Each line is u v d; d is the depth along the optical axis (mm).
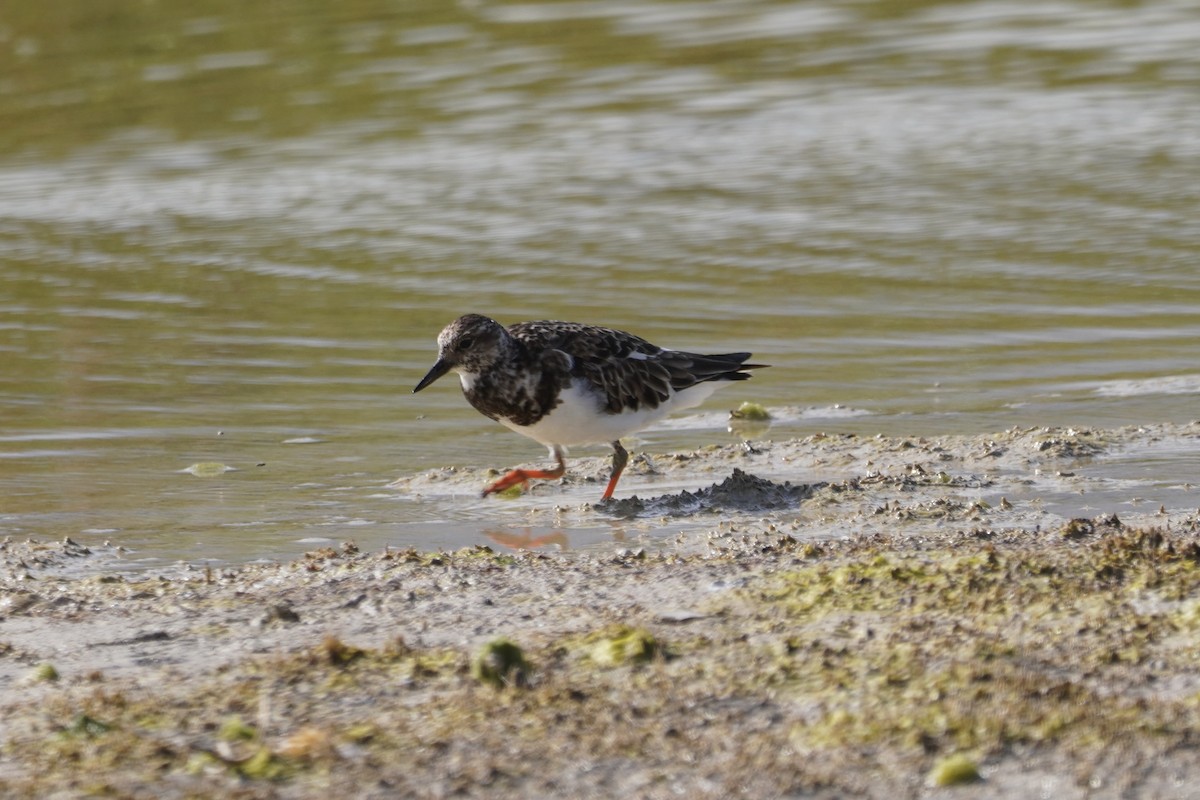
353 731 7469
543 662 8266
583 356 12750
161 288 20219
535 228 22531
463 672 8195
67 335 18312
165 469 13742
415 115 28391
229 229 22797
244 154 26766
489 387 12789
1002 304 18844
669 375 13133
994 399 15547
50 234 22797
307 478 13430
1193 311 18391
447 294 19656
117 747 7383
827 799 6758
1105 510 11734
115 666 8633
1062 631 8352
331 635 8750
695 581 9742
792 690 7766
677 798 6773
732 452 13977
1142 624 8375
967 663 7914
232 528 11977
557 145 26656
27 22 34938
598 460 13969
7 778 7121
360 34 33531
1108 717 7301
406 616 9352
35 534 11875
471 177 25109
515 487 13164
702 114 28203
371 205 23781
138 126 28328
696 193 24016
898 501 12172
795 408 15477
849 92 29203
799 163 25422
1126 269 20016
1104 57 30766
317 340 18047
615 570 10172
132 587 10203
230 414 15477
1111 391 15656
